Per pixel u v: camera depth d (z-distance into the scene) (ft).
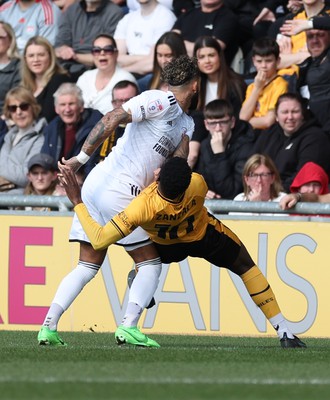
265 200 101.50
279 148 110.93
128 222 68.33
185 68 71.05
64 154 119.96
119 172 71.41
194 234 71.61
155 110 69.67
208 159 111.75
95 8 141.08
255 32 133.80
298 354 67.87
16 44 138.41
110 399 45.09
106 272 96.53
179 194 68.13
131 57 135.33
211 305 94.48
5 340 83.97
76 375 53.31
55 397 45.57
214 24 131.85
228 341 84.74
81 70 137.80
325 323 92.53
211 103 112.16
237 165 111.75
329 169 110.22
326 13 124.36
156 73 123.75
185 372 55.16
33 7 144.56
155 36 137.08
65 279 74.69
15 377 52.26
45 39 131.75
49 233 97.71
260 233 93.50
